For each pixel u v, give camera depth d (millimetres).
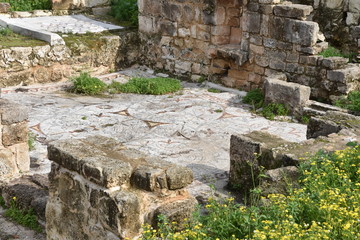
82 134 11828
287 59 14359
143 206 5672
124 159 6016
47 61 15445
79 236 6098
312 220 5836
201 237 5391
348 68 13703
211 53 15875
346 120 9867
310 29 13781
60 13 18953
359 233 5223
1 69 14727
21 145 9000
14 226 7242
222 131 12211
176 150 11086
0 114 8633
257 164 8617
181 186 5824
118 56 17172
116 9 18969
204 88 15812
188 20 16281
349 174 6918
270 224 5430
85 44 16266
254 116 13297
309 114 12953
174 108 13695
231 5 15625
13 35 16203
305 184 6668
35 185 7977
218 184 9367
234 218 5867
